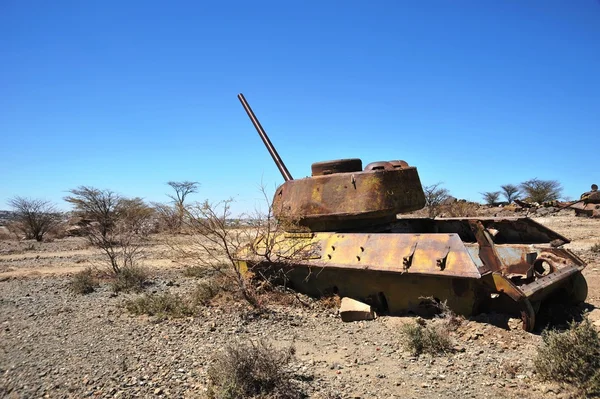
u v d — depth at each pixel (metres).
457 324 7.32
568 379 5.27
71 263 18.09
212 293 10.00
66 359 6.46
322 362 6.27
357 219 9.75
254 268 10.12
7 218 50.91
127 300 10.16
